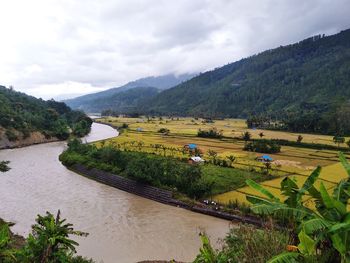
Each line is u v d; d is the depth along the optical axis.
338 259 12.41
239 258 17.42
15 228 39.69
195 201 50.59
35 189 58.59
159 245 36.72
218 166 71.50
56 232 20.84
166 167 59.81
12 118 118.69
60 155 89.88
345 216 11.99
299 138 104.56
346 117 130.88
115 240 37.88
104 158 73.69
